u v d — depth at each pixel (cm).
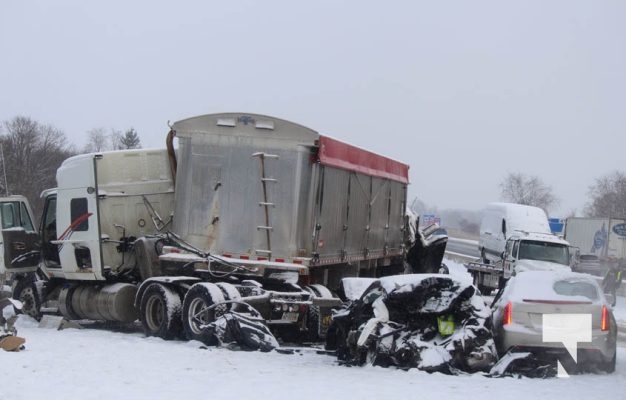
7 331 1171
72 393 807
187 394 822
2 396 785
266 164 1417
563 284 1136
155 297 1398
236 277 1422
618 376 1085
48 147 6725
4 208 1773
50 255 1736
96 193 1580
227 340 1239
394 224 2156
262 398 814
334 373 1011
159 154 1653
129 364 1002
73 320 1677
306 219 1422
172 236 1459
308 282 1440
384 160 1977
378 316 1093
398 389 889
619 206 9238
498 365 1042
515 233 3017
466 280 1093
